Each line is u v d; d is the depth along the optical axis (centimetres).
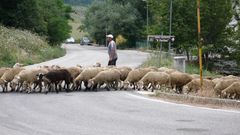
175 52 4756
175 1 4462
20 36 4906
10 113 1509
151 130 1219
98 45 10075
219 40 4566
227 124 1292
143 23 8875
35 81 2133
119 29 8856
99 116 1445
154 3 4631
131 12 8869
